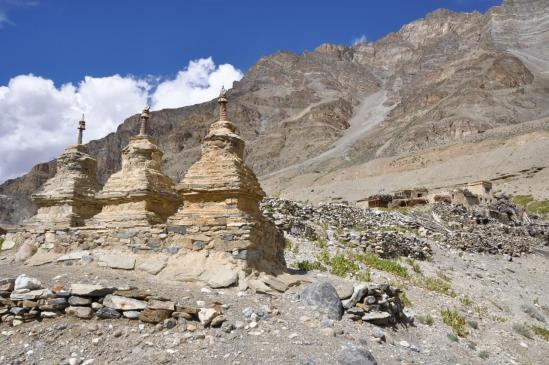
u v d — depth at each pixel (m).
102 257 15.05
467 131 186.75
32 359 9.53
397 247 26.52
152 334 10.30
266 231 15.80
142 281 13.14
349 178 153.62
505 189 92.94
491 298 22.81
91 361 9.42
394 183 126.69
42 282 12.29
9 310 10.88
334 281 13.77
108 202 18.81
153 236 15.05
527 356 15.11
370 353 9.99
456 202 50.41
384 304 12.98
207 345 9.96
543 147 113.69
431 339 13.53
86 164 23.59
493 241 37.44
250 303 12.12
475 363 12.77
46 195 22.67
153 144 19.95
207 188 14.84
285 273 15.51
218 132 15.68
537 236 43.66
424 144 190.50
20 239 19.58
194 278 13.49
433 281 22.33
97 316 10.82
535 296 26.09
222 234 14.16
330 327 11.37
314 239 23.84
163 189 19.02
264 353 9.77
